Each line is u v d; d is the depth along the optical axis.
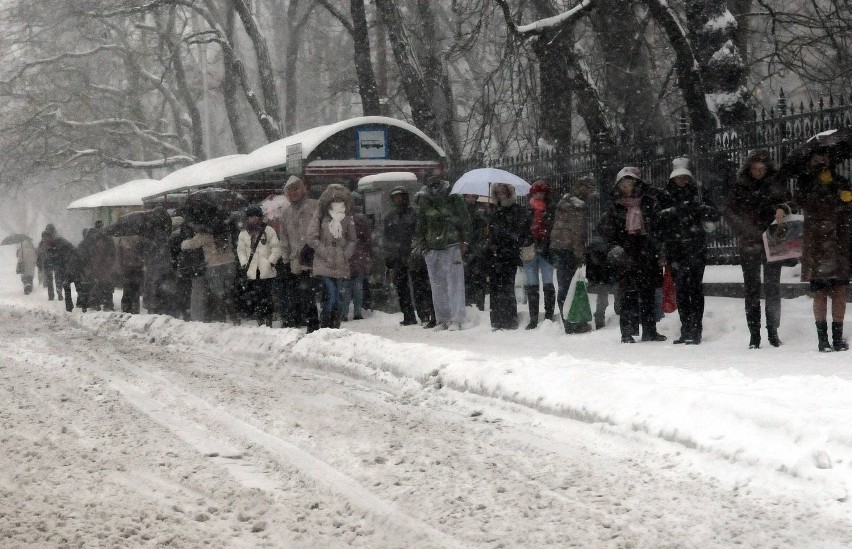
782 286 17.53
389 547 6.24
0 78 56.12
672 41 24.39
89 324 23.75
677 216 15.77
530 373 11.26
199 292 22.69
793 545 6.05
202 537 6.54
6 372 15.04
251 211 20.47
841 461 7.33
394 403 11.52
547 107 28.25
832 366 12.68
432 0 46.94
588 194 19.08
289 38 57.41
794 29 31.62
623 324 16.78
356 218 23.30
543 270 19.58
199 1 54.03
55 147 57.41
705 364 13.45
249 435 9.87
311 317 19.16
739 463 7.79
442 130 39.12
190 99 58.53
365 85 37.06
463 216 20.34
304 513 7.04
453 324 20.34
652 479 7.66
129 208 41.78
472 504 7.09
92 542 6.41
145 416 11.12
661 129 30.61
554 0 29.05
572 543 6.15
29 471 8.47
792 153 14.19
